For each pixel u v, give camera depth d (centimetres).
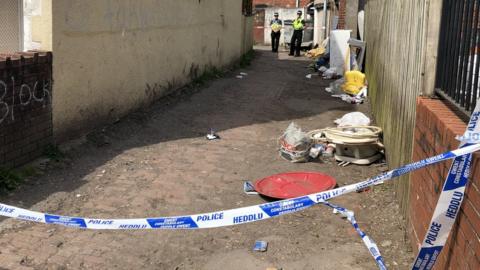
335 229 497
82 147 706
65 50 684
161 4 1008
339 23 1942
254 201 565
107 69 801
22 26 666
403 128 533
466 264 284
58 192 560
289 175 630
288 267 426
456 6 386
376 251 385
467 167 284
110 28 801
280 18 3412
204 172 652
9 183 556
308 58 2192
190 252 451
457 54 378
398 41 626
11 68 577
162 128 848
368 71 1197
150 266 427
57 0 658
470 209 281
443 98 411
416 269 308
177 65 1130
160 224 325
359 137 682
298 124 924
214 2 1411
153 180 615
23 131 606
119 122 840
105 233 478
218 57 1492
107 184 595
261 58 2128
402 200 511
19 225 481
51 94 660
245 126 893
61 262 426
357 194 582
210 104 1052
